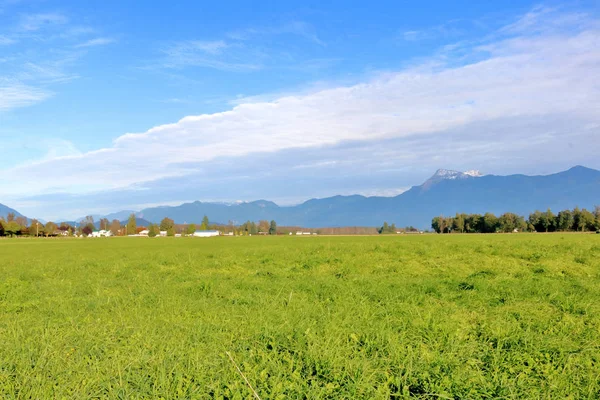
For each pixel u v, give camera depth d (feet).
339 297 40.52
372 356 23.16
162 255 108.06
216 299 42.04
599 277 54.75
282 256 88.38
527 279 51.49
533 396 18.75
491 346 25.31
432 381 20.21
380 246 98.94
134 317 34.12
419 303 38.60
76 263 91.76
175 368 21.84
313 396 18.94
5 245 248.73
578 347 24.71
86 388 19.95
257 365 22.31
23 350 24.57
